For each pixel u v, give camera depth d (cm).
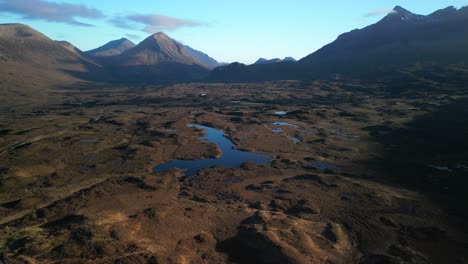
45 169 6688
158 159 7538
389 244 4072
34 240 3981
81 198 5288
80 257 3669
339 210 4950
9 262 3597
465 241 4141
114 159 7462
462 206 5084
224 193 5616
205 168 6906
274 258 3709
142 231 4219
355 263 3712
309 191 5631
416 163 7106
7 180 5984
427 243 4103
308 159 7494
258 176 6431
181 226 4397
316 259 3722
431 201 5266
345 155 7762
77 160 7331
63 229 4209
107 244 3847
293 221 4506
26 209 4959
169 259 3672
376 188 5762
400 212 4900
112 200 5247
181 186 5978
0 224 4512
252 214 4781
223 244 4031
